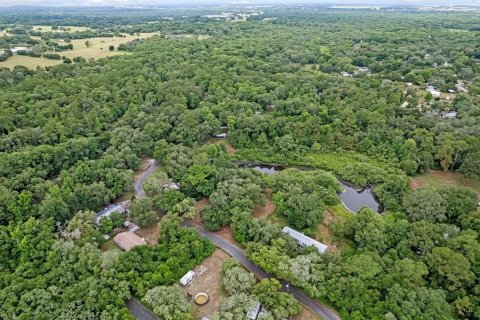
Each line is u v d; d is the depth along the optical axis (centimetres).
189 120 13675
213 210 9225
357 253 8169
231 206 9288
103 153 12275
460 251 7669
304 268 7244
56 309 6550
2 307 6544
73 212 9212
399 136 12644
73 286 7044
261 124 13812
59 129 12812
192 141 13138
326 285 7050
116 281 7100
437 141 12188
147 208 9200
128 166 11619
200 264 8069
